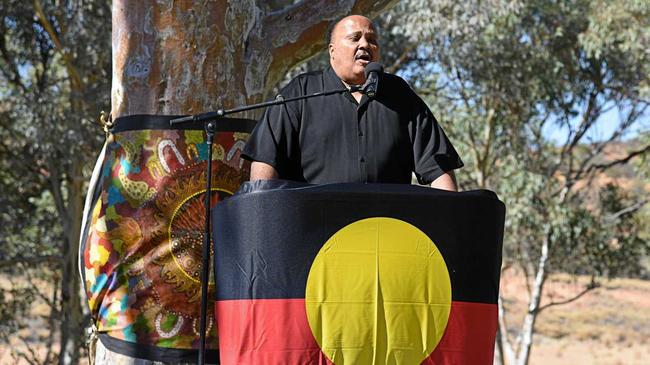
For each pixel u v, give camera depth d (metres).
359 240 5.26
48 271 29.23
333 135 5.85
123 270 6.66
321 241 5.25
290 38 7.58
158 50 6.95
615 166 29.88
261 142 5.88
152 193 6.71
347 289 5.23
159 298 6.61
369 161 5.83
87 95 21.30
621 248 27.89
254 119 7.29
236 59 7.19
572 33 25.28
